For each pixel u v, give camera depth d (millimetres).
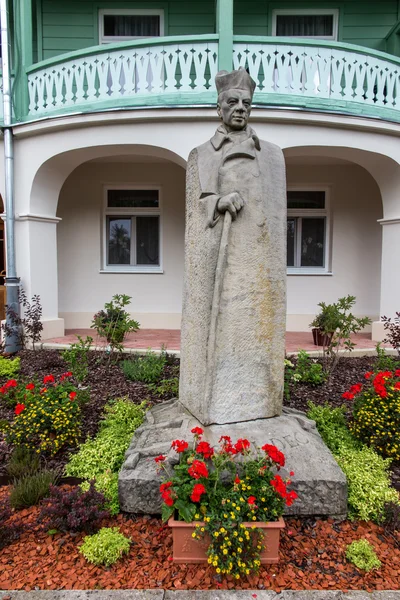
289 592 1920
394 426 2949
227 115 2641
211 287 2598
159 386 4695
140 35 9250
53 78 7027
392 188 7156
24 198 7125
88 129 6672
